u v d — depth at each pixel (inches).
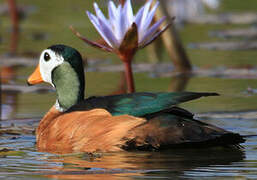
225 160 385.4
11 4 1111.0
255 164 376.5
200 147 410.9
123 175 353.1
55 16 1165.1
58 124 445.4
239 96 614.2
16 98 623.2
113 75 753.6
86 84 685.9
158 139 404.2
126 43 502.0
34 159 398.9
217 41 936.9
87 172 362.0
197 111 546.0
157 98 419.8
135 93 435.8
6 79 708.7
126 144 411.2
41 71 502.0
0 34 1006.4
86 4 1268.5
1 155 410.9
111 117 423.2
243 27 1116.5
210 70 725.9
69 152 421.4
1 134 475.2
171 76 706.8
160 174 354.3
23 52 837.2
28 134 478.9
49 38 946.1
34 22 1107.9
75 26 1037.2
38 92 661.3
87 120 430.9
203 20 1097.4
